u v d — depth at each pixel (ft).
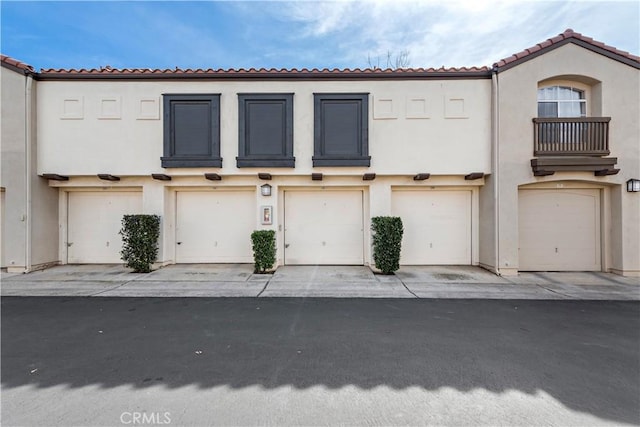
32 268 29.48
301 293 22.97
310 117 30.25
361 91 30.14
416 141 30.14
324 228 32.91
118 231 33.12
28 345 14.07
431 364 12.41
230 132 30.27
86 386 10.82
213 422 9.01
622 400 10.14
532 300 21.59
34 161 29.68
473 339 14.85
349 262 32.81
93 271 29.78
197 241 33.30
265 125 30.09
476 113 30.01
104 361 12.57
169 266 31.99
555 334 15.51
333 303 20.66
